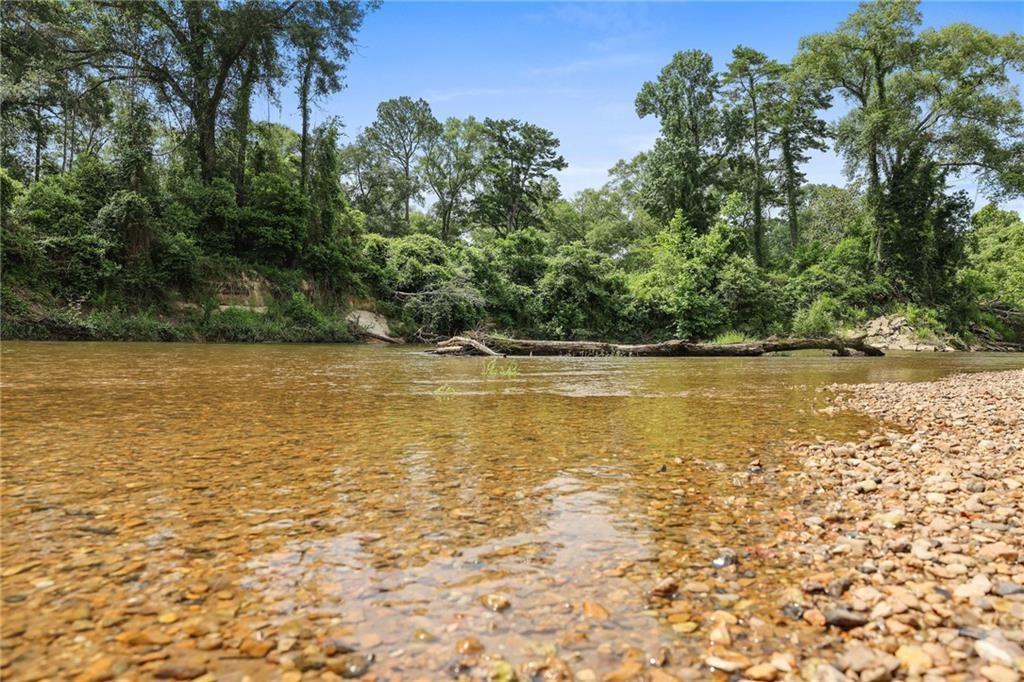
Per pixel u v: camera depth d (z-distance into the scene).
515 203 49.78
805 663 1.61
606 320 30.73
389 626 1.73
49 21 24.95
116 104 28.95
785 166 48.38
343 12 28.83
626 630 1.76
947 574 2.23
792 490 3.40
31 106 26.56
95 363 10.13
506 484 3.35
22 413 5.14
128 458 3.66
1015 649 1.67
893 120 35.59
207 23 26.80
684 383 9.84
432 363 13.21
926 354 25.14
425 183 56.94
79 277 19.89
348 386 8.06
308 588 1.96
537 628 1.75
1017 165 35.31
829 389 9.10
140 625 1.69
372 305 28.72
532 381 9.69
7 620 1.69
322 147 29.06
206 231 25.12
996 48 35.12
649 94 48.28
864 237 39.06
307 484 3.22
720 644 1.70
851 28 38.28
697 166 43.66
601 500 3.11
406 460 3.84
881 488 3.46
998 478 3.73
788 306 34.84
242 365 11.00
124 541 2.33
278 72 28.50
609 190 64.56
